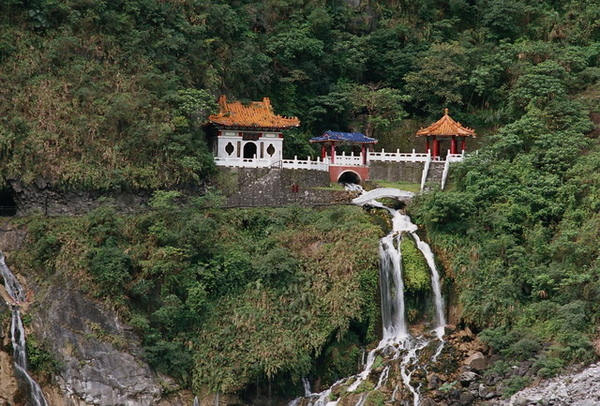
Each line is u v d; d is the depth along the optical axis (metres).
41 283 77.00
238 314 77.81
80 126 87.00
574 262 80.81
